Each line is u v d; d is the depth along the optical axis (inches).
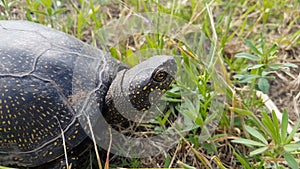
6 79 11.3
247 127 12.0
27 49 11.7
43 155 11.6
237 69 14.8
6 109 11.3
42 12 14.9
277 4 16.7
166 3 16.3
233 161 12.8
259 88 13.2
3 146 11.5
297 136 12.9
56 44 12.2
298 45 15.9
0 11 15.6
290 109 14.3
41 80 11.5
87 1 16.3
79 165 12.4
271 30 16.5
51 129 11.5
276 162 12.3
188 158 13.0
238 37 15.7
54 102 11.4
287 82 14.9
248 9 16.5
